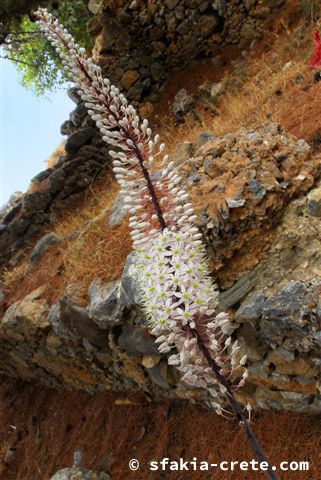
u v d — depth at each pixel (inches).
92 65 113.4
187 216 114.0
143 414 248.8
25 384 366.6
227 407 204.1
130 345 206.8
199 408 221.6
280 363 160.6
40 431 320.8
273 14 370.3
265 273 159.0
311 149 184.1
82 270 235.5
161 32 406.6
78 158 403.9
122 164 115.4
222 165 171.8
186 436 221.5
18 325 277.0
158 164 115.6
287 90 258.4
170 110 393.1
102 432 266.8
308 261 153.3
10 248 400.5
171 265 106.0
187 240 108.7
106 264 221.5
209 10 393.4
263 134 180.1
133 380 244.5
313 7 335.6
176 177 114.7
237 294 161.6
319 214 159.0
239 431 197.3
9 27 478.0
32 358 307.3
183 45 406.9
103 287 211.0
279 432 182.1
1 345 329.4
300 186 165.9
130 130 115.6
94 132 407.5
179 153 239.3
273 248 161.2
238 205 158.6
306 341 145.6
